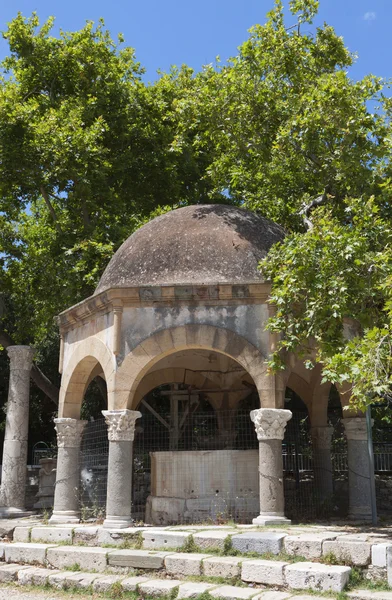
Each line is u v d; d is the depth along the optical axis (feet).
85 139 64.44
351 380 30.96
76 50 73.20
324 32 59.00
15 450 54.54
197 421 68.44
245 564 29.60
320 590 27.22
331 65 58.90
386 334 29.81
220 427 57.88
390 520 42.09
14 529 41.27
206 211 47.06
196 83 68.85
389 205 51.13
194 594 28.02
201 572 30.76
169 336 40.68
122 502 39.04
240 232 44.68
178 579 31.14
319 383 53.36
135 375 40.52
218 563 30.30
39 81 74.54
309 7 58.39
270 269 39.11
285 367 37.06
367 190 50.26
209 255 42.83
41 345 99.30
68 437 45.93
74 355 46.21
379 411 66.74
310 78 56.75
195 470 42.65
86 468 54.34
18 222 85.30
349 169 49.14
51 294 69.41
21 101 72.38
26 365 57.36
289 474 60.85
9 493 53.26
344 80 48.21
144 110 76.64
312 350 42.45
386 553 27.99
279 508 37.73
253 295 40.63
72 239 68.23
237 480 42.45
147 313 41.32
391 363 29.94
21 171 65.41
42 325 75.77
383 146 48.75
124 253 45.52
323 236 37.24
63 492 44.83
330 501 47.42
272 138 55.67
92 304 43.68
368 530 34.78
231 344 40.19
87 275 60.59
